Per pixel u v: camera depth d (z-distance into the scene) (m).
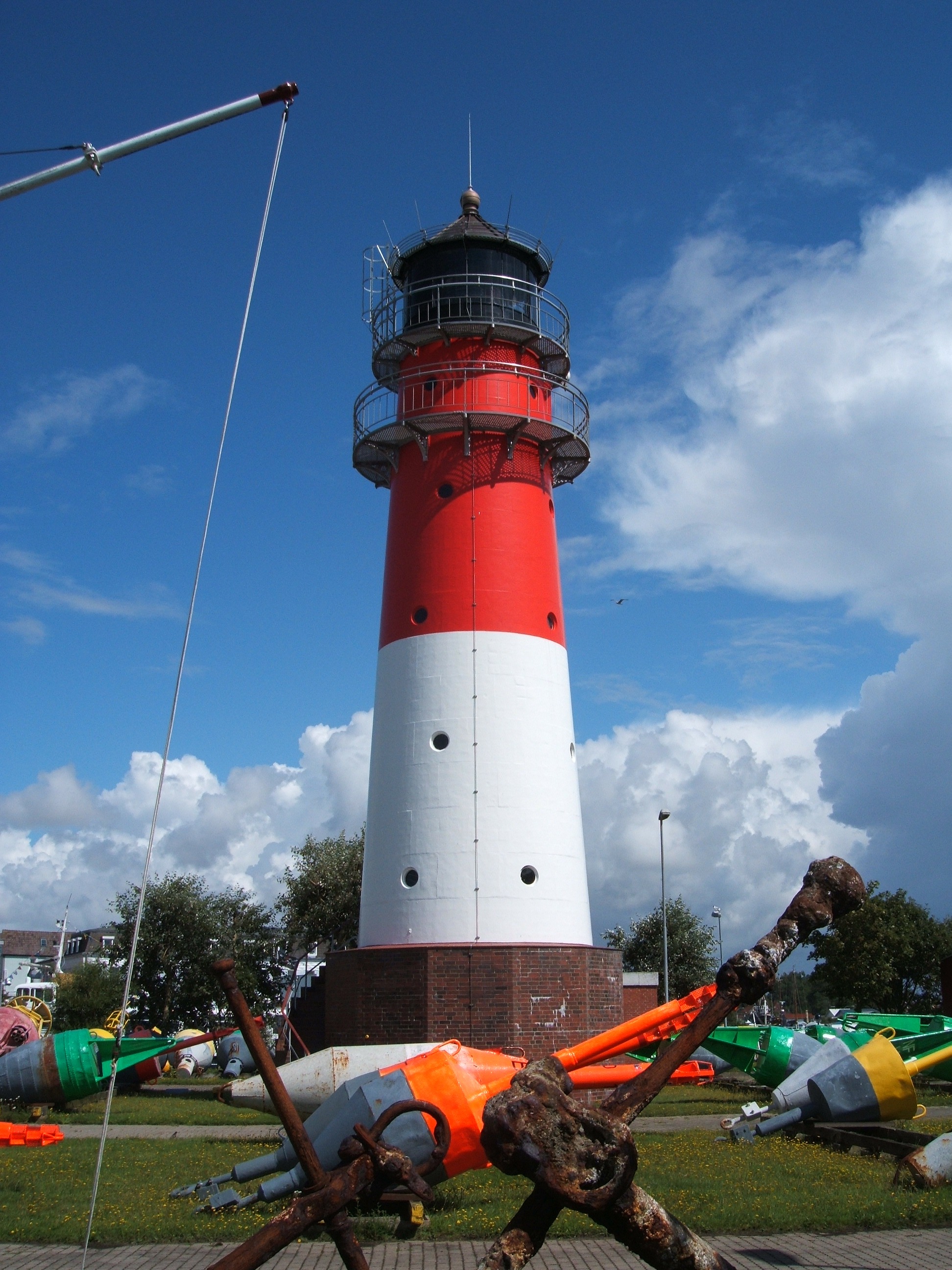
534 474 31.39
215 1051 52.34
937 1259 12.86
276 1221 5.81
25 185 10.96
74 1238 14.04
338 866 53.84
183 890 57.22
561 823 28.83
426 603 29.83
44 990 72.75
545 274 33.94
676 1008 11.43
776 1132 22.75
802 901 6.02
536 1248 5.23
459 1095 14.60
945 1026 34.72
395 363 33.22
